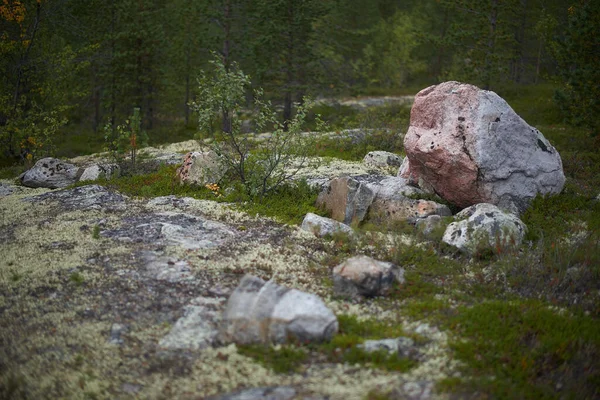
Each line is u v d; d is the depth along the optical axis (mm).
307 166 14883
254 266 8352
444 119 10977
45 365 5891
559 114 27891
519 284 7906
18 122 20344
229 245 9250
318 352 6074
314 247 9336
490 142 10344
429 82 48469
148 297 7348
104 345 6254
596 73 17609
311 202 11688
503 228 8828
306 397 5250
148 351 6168
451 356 6012
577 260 8438
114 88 30859
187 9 33094
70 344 6285
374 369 5727
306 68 29578
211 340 6344
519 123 10781
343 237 9258
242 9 29594
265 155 12664
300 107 12117
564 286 7848
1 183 14906
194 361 5965
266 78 29172
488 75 26484
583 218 10375
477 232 8945
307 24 29219
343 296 7461
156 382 5605
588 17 17828
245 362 5891
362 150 17578
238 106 12117
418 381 5539
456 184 10695
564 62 19594
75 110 37312
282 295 6559
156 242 9273
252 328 6266
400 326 6719
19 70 22188
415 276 8172
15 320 6785
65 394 5441
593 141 19766
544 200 10859
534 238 9602
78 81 29906
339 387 5395
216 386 5539
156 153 18688
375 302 7387
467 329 6512
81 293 7465
